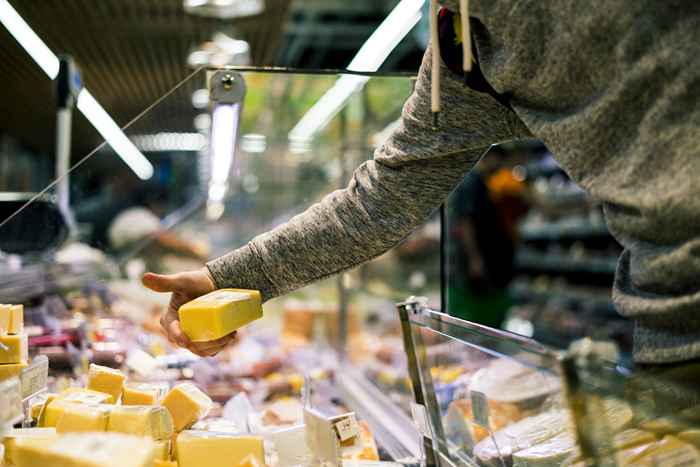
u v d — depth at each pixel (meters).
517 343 0.97
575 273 5.66
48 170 4.21
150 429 1.14
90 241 2.24
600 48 1.00
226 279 1.38
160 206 2.70
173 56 3.61
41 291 1.84
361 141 2.39
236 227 3.10
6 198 2.31
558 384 0.88
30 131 3.87
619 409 0.85
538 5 1.04
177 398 1.31
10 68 2.86
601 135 1.02
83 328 1.98
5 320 1.30
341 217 1.38
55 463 0.86
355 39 5.92
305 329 3.18
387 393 2.33
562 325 5.02
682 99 0.94
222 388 2.12
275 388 2.27
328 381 2.58
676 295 0.99
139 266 2.77
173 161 2.52
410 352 1.37
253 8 3.12
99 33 3.26
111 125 2.79
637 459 0.84
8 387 1.03
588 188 1.04
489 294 4.59
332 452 1.21
